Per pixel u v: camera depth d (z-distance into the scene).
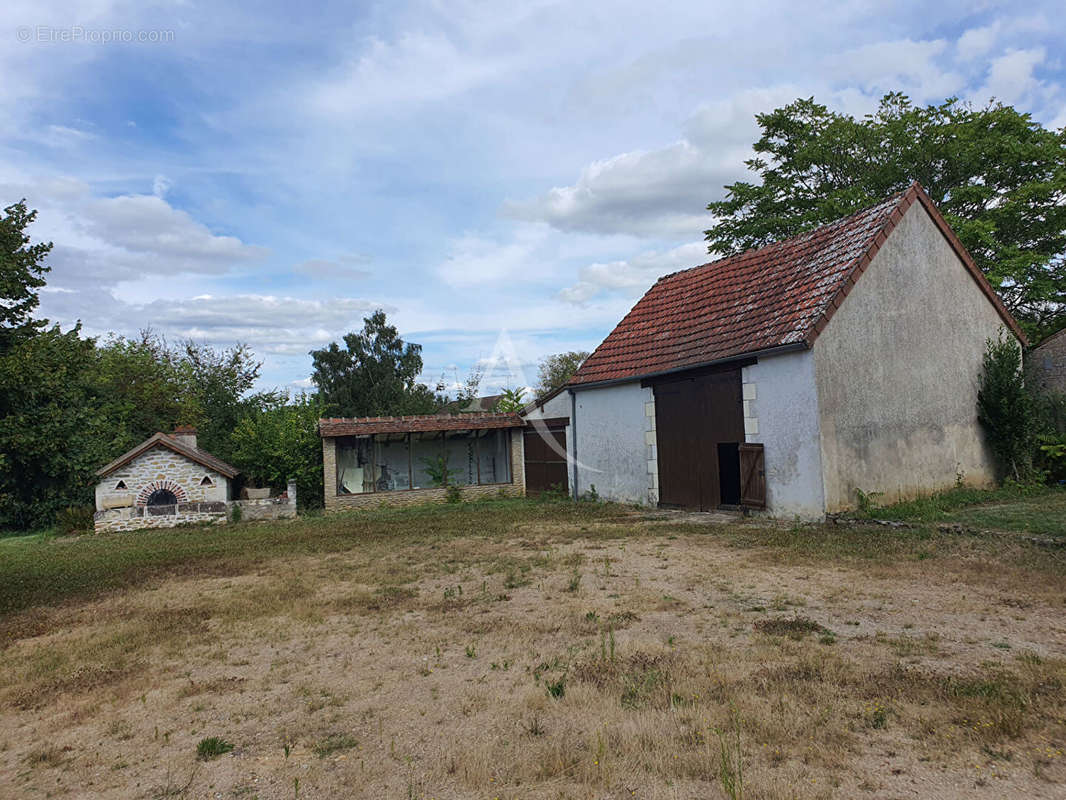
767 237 29.12
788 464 13.11
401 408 29.47
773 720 4.29
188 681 5.77
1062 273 25.08
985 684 4.71
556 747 4.13
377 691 5.30
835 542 10.36
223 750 4.37
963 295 15.10
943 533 10.44
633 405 17.72
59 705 5.38
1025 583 7.43
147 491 19.84
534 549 11.52
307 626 7.29
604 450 18.92
